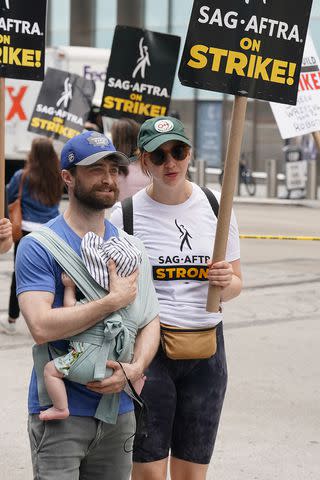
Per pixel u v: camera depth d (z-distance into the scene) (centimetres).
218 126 3372
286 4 426
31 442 373
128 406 374
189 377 436
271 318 998
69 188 371
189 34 421
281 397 718
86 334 358
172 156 426
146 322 378
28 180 894
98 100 2161
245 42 423
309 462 593
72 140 366
